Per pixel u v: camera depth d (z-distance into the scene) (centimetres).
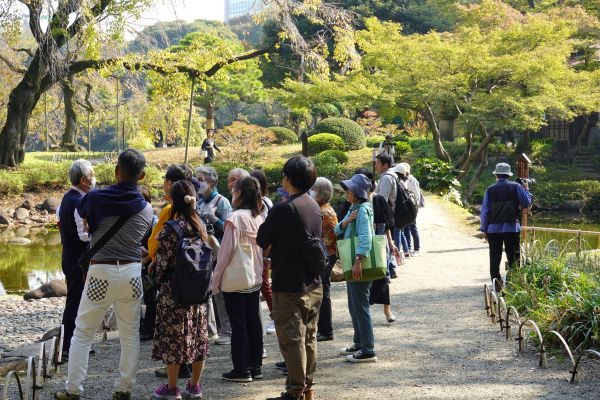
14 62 2956
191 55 2603
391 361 620
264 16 2556
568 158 3216
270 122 5191
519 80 2403
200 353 516
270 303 621
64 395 502
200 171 670
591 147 3294
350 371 591
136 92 2873
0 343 934
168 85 2630
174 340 503
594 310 637
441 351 650
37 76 2675
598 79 2500
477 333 714
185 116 3544
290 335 483
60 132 4809
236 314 558
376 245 573
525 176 1167
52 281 1262
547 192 2784
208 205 664
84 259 498
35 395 531
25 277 1448
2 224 2223
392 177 891
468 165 2620
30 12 2417
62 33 2370
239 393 538
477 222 1647
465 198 2592
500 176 863
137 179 507
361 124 3625
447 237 1472
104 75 2475
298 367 482
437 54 2408
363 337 609
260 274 561
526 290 790
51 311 1120
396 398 521
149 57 2552
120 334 510
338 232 588
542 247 1064
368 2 4141
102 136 5891
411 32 4175
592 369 580
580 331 632
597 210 2730
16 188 2503
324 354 646
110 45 2316
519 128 2438
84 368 504
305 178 491
